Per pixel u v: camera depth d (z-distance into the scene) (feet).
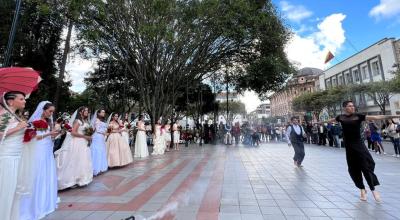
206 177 28.50
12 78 13.20
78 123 24.63
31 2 50.49
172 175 30.04
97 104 85.97
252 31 61.93
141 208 17.94
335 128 67.77
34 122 14.94
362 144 19.45
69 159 23.53
